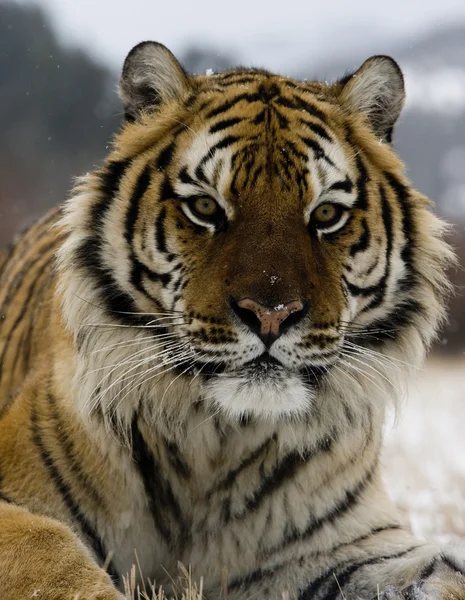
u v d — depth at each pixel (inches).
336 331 325.1
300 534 347.9
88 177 350.3
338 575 343.6
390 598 307.6
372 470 371.2
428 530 438.0
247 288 310.8
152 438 340.2
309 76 414.0
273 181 329.1
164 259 331.3
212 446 336.8
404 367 355.9
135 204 338.6
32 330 420.8
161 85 358.0
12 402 366.3
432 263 359.3
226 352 315.3
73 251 343.3
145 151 346.0
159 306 333.1
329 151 341.1
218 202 331.0
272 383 314.7
